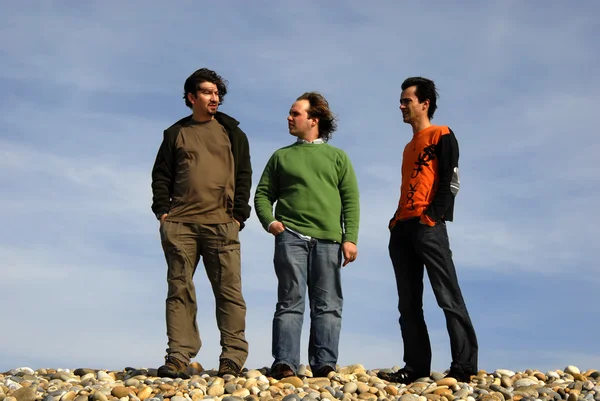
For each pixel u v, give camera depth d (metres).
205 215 5.31
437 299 5.30
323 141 5.68
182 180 5.35
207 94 5.40
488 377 5.70
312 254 5.45
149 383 5.03
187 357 5.30
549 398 5.04
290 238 5.42
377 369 6.16
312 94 5.69
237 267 5.41
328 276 5.44
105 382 5.21
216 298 5.43
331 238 5.43
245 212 5.43
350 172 5.60
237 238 5.41
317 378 5.27
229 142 5.45
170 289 5.33
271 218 5.50
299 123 5.61
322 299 5.45
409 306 5.50
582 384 5.38
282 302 5.41
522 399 4.96
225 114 5.55
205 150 5.37
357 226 5.55
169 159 5.40
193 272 5.40
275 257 5.46
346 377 5.43
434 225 5.24
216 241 5.34
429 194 5.32
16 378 5.32
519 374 5.85
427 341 5.54
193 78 5.43
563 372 6.02
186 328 5.35
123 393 4.74
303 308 5.45
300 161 5.54
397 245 5.48
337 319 5.48
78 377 5.57
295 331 5.37
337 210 5.51
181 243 5.29
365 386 5.10
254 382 4.98
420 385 5.29
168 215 5.34
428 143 5.36
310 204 5.45
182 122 5.53
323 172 5.51
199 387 4.93
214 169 5.34
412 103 5.45
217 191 5.33
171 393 4.75
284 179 5.56
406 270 5.46
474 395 5.01
